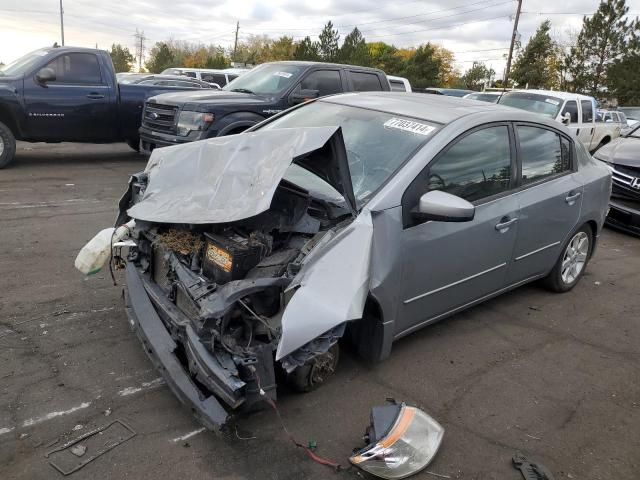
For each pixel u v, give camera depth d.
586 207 5.05
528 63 47.03
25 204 6.84
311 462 2.79
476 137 3.91
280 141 3.21
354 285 2.87
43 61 9.02
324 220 3.14
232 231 3.22
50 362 3.44
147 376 3.38
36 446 2.73
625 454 3.08
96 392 3.19
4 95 8.59
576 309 5.03
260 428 3.01
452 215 3.22
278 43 61.91
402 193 3.33
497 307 4.93
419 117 3.95
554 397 3.59
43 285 4.50
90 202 7.18
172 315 3.05
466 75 69.00
